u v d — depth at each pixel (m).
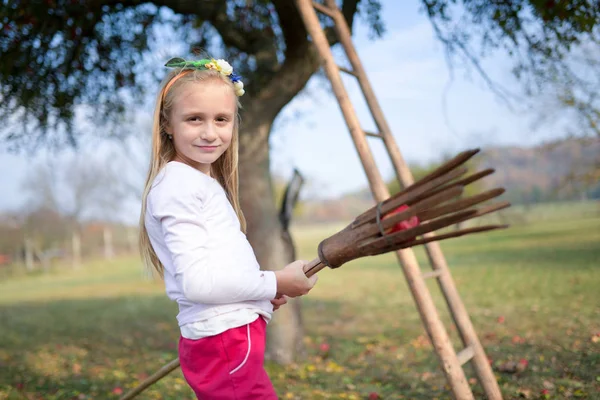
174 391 4.82
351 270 18.38
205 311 1.95
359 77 4.05
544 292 9.02
